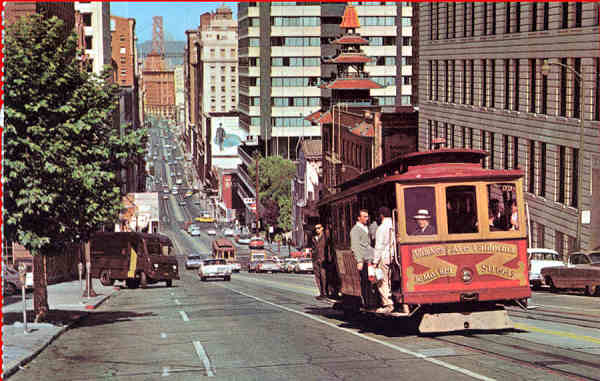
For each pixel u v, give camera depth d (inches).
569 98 1656.0
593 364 437.1
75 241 834.8
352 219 666.8
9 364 504.7
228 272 2239.2
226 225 7111.2
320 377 429.4
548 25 1739.7
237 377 440.5
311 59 6481.3
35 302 860.6
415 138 2787.9
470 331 592.1
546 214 1761.8
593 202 1563.7
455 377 410.3
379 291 582.6
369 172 660.7
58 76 765.9
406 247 551.2
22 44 754.2
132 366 497.7
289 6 6407.5
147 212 3531.0
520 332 582.2
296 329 678.5
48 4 1829.5
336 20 6456.7
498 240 559.8
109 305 1242.0
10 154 733.3
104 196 821.9
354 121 3142.2
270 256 4338.1
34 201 722.8
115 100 827.4
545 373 412.2
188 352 550.3
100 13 5221.5
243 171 6978.4
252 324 743.7
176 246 5319.9
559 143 1696.6
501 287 559.8
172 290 1711.4
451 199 557.6
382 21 6136.8
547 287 1364.4
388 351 510.3
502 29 1973.4
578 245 1405.0
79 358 550.0
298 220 4712.1
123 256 1903.3
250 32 6673.2
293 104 6510.8
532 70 1839.3
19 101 737.6
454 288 553.6
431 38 2482.8
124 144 837.2
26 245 756.6
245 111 6998.0
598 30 1531.7
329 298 772.6
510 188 563.5
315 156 4365.2
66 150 772.0
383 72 6146.7
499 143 2011.6
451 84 2342.5
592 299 1026.7
